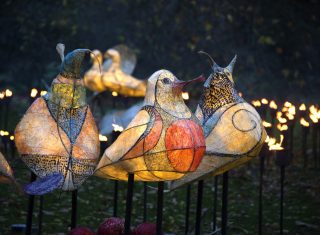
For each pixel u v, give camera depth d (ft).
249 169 33.35
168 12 53.26
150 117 15.16
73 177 16.03
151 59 54.95
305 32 54.39
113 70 37.86
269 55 54.13
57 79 16.40
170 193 29.27
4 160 14.82
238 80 52.11
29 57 55.88
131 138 15.14
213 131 16.79
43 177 15.58
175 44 53.72
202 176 16.65
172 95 15.42
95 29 55.21
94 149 16.47
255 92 52.37
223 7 51.85
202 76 15.35
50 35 55.62
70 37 55.57
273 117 28.78
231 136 16.69
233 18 52.44
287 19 53.72
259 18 52.75
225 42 52.85
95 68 38.40
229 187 30.50
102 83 37.70
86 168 16.19
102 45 55.67
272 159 35.42
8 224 23.20
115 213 19.39
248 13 52.47
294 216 26.05
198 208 17.79
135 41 55.06
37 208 25.72
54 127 16.11
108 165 15.42
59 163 15.93
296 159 34.81
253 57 53.11
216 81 17.21
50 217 24.54
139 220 25.03
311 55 54.85
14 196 27.07
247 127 16.78
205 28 51.03
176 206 27.32
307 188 29.94
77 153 16.10
